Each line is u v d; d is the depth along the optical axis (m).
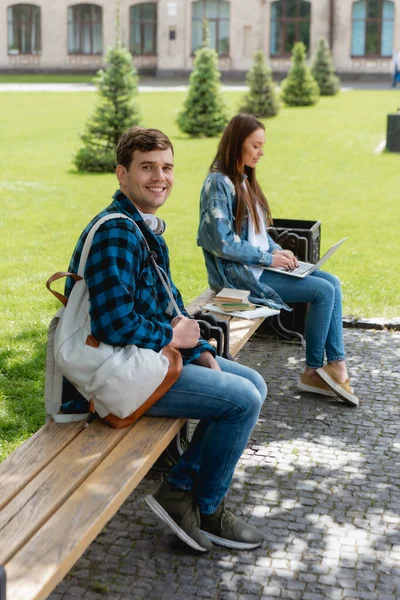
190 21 41.03
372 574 2.97
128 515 3.37
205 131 19.61
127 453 2.76
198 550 3.05
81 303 2.86
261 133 4.54
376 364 5.29
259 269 4.64
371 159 15.84
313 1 39.56
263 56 23.09
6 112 24.19
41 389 4.69
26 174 14.79
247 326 4.34
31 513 2.40
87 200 12.38
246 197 4.61
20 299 6.80
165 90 31.64
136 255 2.87
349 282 7.43
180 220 10.65
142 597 2.82
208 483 3.02
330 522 3.33
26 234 9.85
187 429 3.84
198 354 3.14
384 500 3.52
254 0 40.06
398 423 4.37
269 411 4.49
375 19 39.19
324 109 24.70
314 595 2.84
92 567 2.98
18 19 43.28
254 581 2.91
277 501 3.49
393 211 11.21
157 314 3.04
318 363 4.63
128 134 3.03
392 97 28.34
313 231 5.62
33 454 2.76
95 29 42.91
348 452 4.00
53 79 39.25
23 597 2.02
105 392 2.80
